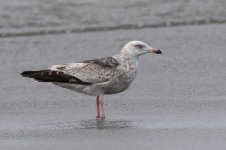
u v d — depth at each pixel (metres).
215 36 25.78
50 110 16.83
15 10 29.89
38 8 30.27
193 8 30.28
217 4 30.72
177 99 17.64
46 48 24.89
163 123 15.16
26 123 15.54
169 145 13.38
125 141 13.76
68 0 31.52
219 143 13.42
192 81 19.67
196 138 13.82
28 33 27.36
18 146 13.56
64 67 16.02
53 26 28.39
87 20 29.09
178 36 26.12
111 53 24.02
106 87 16.03
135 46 16.22
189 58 22.69
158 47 24.56
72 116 16.17
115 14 29.80
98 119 15.80
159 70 21.20
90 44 25.41
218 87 18.88
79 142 13.77
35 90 19.00
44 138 14.14
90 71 15.95
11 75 21.08
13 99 18.05
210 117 15.61
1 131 14.81
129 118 15.79
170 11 29.97
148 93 18.42
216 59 22.39
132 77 16.31
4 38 26.69
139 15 29.61
